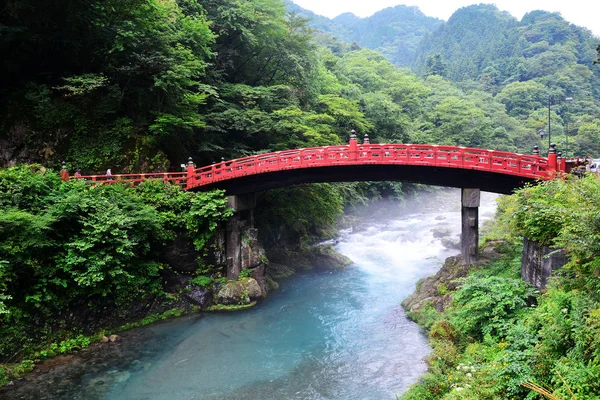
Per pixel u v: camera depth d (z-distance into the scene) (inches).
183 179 970.7
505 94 3789.4
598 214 406.3
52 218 672.4
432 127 2682.1
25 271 662.5
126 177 948.0
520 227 674.8
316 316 878.4
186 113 1017.5
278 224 1279.5
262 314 890.1
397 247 1454.2
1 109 920.3
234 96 1171.3
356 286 1079.0
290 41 1352.1
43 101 935.0
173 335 781.9
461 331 624.4
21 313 655.8
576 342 381.4
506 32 5802.2
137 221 795.4
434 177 897.5
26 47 954.1
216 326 826.2
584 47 4707.2
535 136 2987.2
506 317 566.3
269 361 685.9
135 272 812.0
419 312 826.8
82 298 732.7
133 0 950.4
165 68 948.0
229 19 1162.0
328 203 1256.8
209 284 922.1
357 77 2625.5
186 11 1165.1
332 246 1445.6
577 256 450.6
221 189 965.2
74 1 929.5
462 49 6235.2
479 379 449.1
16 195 682.8
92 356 692.7
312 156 888.9
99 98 991.6
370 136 1953.7
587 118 3068.4
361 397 573.3
